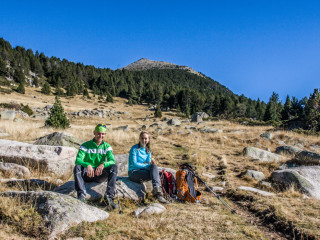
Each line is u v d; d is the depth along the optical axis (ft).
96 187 14.94
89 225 10.67
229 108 313.12
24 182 15.61
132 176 16.29
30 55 460.55
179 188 16.21
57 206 10.68
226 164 28.91
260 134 52.75
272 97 481.46
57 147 20.03
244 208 15.47
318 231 11.28
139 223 11.48
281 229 12.26
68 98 311.27
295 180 19.10
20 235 9.30
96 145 14.53
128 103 362.74
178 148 38.42
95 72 539.70
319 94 71.46
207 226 11.72
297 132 58.34
